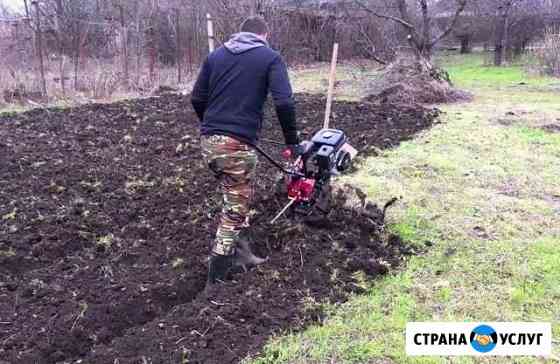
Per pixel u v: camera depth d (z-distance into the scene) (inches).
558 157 261.6
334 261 157.5
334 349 122.1
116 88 459.5
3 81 406.0
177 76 546.0
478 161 254.8
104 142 280.1
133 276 153.4
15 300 141.3
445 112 375.6
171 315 134.3
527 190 217.3
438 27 889.5
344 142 175.3
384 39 713.0
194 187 213.8
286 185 172.2
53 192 209.2
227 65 142.4
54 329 129.9
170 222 185.3
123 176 227.0
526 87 522.9
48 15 562.6
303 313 133.9
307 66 743.7
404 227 181.2
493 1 812.0
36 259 163.2
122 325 136.7
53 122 328.8
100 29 573.3
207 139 142.6
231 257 153.9
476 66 792.3
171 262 161.9
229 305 135.3
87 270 156.5
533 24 822.5
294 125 142.9
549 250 166.1
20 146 267.3
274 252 168.4
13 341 125.4
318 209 172.7
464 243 171.5
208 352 120.1
